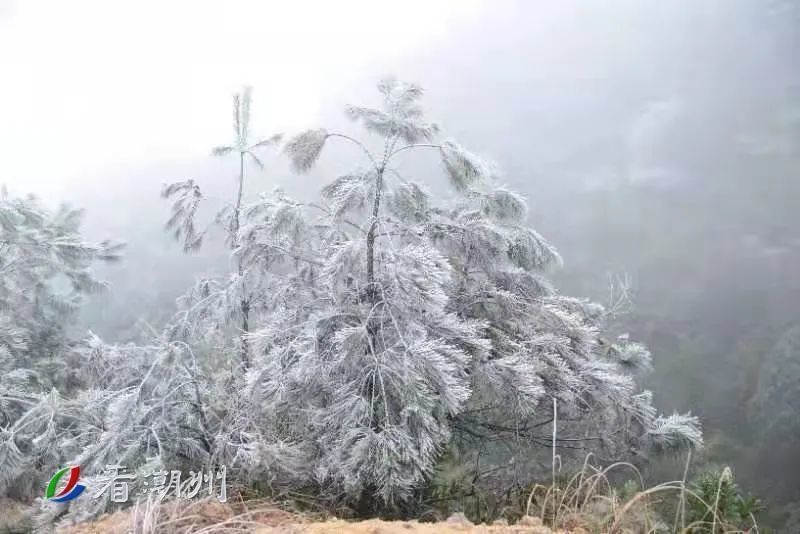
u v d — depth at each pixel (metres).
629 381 4.69
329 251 4.62
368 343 3.51
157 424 3.99
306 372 3.52
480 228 4.44
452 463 4.95
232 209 5.91
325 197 4.08
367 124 3.91
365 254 3.75
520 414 4.10
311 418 3.81
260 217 4.96
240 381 4.74
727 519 3.05
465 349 3.92
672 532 2.87
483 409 4.57
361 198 3.78
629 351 5.68
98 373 5.18
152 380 4.55
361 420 3.38
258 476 3.67
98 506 3.31
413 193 4.03
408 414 3.28
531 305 4.79
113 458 3.79
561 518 2.91
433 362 3.26
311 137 3.81
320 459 3.78
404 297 3.53
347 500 3.72
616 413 4.61
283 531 2.57
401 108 3.98
